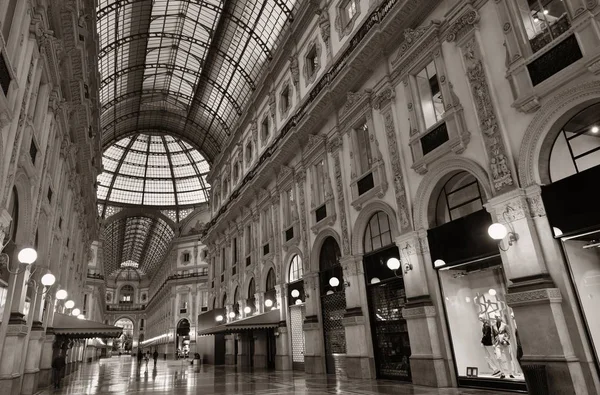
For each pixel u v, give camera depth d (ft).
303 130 52.54
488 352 28.17
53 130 38.55
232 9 73.97
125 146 147.13
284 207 60.08
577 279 22.62
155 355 83.25
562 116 23.67
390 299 37.45
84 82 47.24
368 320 39.32
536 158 24.63
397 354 35.94
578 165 23.24
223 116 104.17
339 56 47.42
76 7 36.76
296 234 54.85
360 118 43.06
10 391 28.22
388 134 38.14
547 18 25.35
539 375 21.02
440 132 32.04
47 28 31.40
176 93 110.52
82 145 57.52
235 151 89.97
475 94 29.04
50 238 40.63
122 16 76.59
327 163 48.80
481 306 28.91
